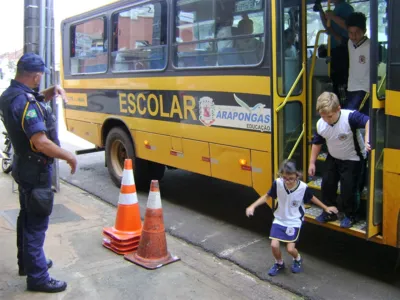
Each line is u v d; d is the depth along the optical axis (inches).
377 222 153.1
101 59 294.5
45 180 145.2
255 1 184.4
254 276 170.4
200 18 213.5
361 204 170.2
